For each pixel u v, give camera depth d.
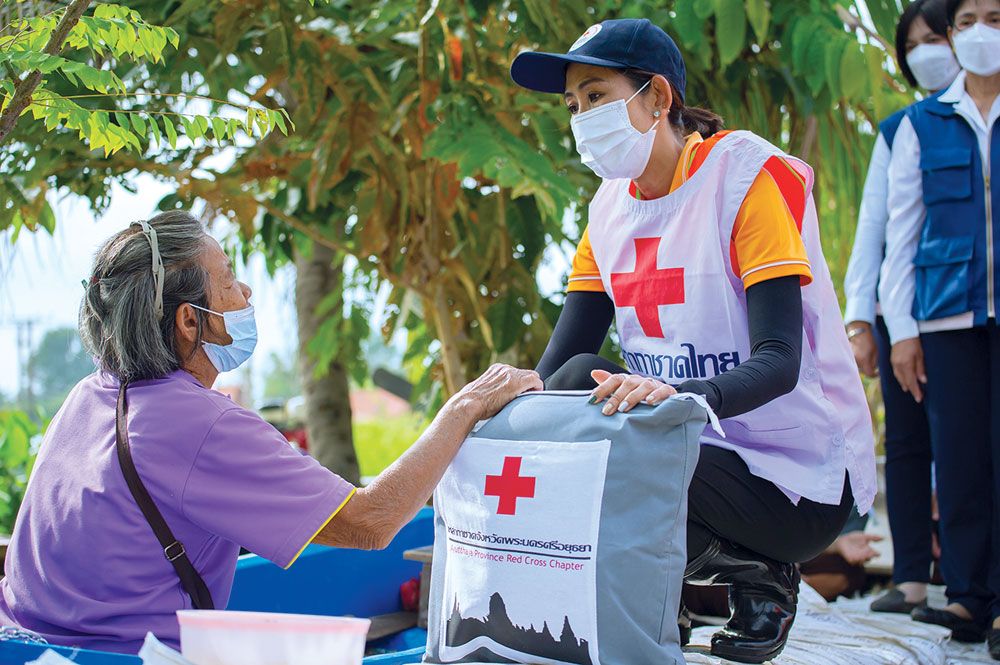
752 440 2.13
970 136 3.00
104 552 1.81
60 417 1.97
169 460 1.82
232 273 2.01
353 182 4.13
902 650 2.62
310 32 3.68
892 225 3.12
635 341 2.25
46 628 1.84
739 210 2.06
